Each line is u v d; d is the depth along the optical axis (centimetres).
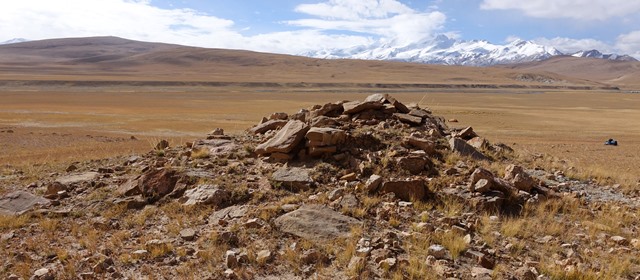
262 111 6388
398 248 629
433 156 1018
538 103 10156
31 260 600
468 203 807
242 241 648
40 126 4159
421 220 734
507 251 646
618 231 751
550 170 1154
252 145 1092
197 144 1146
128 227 719
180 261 595
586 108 8925
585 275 566
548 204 845
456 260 603
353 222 703
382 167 914
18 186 935
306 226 679
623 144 3862
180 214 752
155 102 7519
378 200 791
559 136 4434
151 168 977
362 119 1230
